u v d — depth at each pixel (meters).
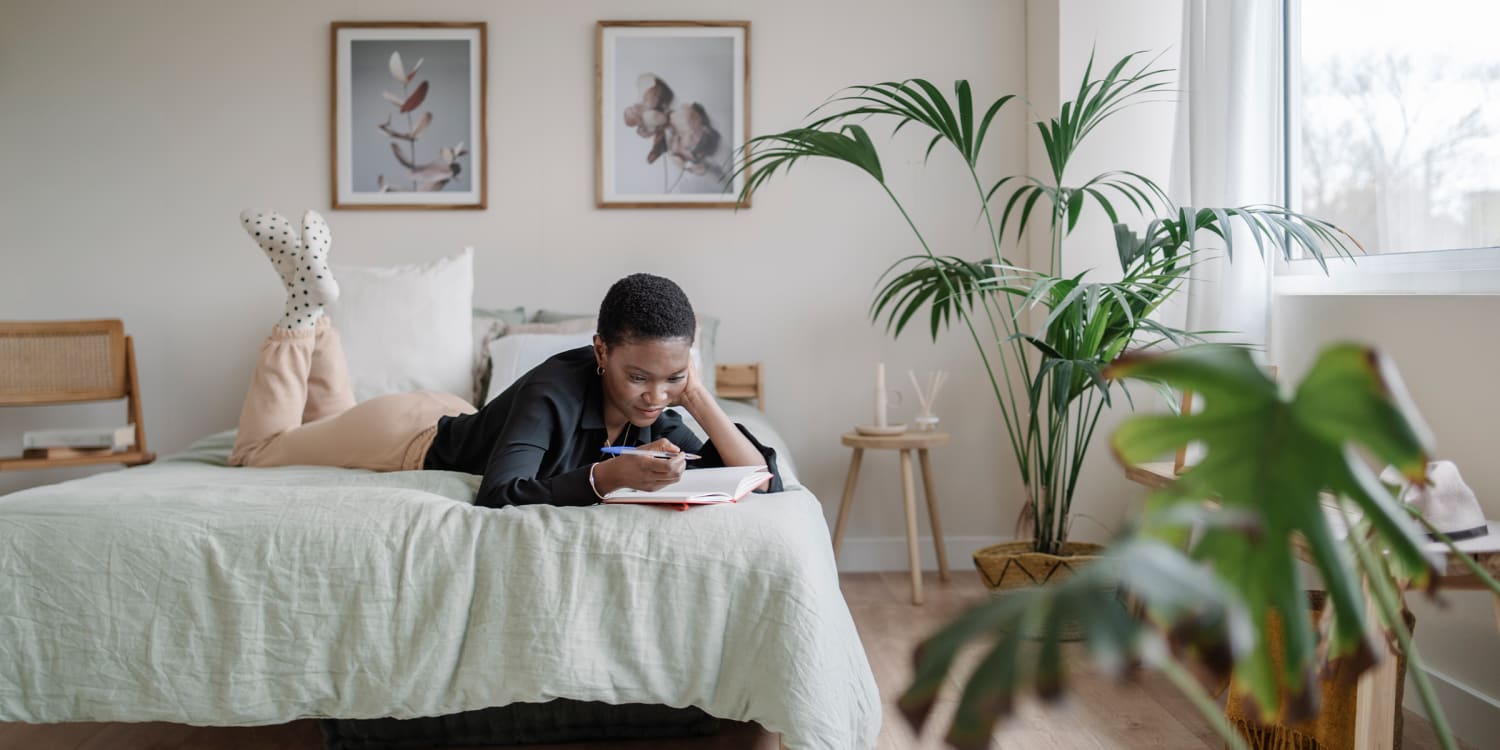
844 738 1.54
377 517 1.69
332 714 1.63
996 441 3.78
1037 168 3.63
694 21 3.71
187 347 3.72
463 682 1.60
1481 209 2.18
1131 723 2.16
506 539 1.66
